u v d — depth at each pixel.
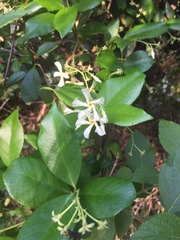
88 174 0.17
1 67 0.33
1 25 0.18
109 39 0.27
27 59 0.33
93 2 0.22
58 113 0.15
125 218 0.22
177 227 0.14
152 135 0.56
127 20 0.33
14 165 0.15
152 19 0.34
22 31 0.32
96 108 0.17
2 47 0.34
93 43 0.30
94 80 0.24
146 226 0.14
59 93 0.19
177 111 0.57
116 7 0.34
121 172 0.24
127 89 0.18
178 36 0.43
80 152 0.15
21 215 0.23
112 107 0.17
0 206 0.20
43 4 0.22
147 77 0.56
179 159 0.17
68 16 0.21
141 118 0.16
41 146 0.15
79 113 0.17
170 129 0.19
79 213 0.14
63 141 0.15
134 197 0.15
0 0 0.29
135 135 0.25
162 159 0.54
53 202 0.15
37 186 0.15
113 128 0.49
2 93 0.33
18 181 0.15
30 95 0.31
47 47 0.29
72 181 0.15
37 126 0.55
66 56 0.34
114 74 0.25
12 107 0.55
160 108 0.56
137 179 0.20
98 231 0.20
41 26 0.22
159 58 0.57
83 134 0.19
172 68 0.57
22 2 0.29
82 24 0.27
